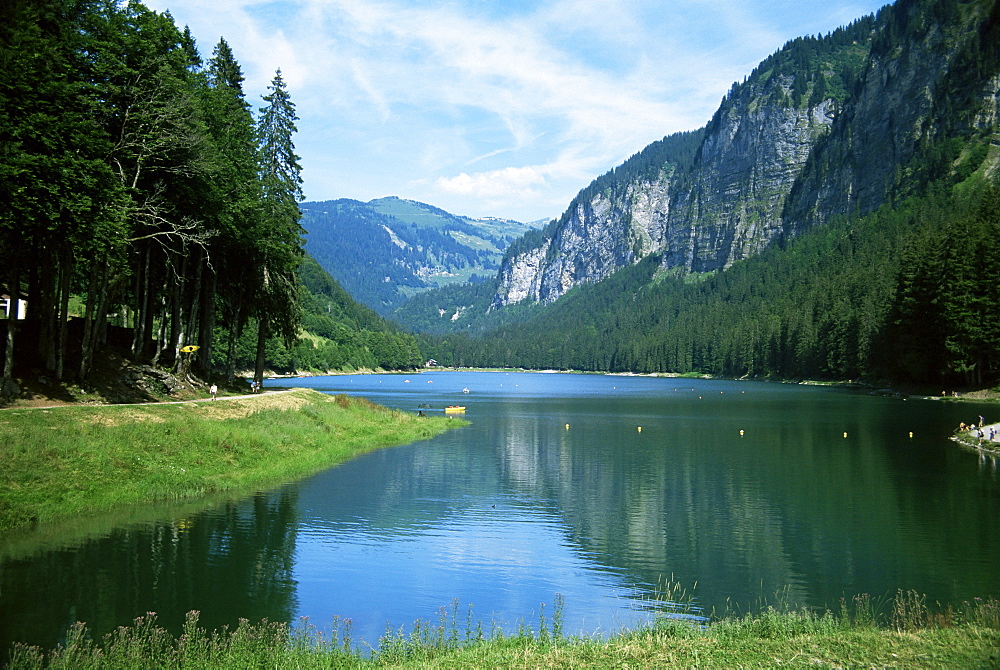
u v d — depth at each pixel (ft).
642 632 54.39
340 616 67.72
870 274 552.00
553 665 43.93
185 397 170.09
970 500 123.13
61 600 67.56
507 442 207.21
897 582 80.28
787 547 95.20
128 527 93.09
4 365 126.41
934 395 370.94
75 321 187.83
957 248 353.51
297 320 225.76
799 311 639.35
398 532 100.48
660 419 285.23
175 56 157.07
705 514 114.62
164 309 172.86
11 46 110.83
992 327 336.29
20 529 88.89
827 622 56.13
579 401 411.13
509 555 90.58
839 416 281.74
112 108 134.92
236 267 206.59
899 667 40.68
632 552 92.68
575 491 133.69
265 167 209.77
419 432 221.46
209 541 89.51
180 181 155.33
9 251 128.67
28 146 112.57
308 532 98.17
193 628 58.95
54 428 108.88
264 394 205.87
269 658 52.39
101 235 118.52
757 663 42.29
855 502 122.72
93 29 131.54
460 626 64.90
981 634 47.80
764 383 650.02
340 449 172.76
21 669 50.19
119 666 50.57
